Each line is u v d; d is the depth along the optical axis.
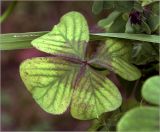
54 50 0.19
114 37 0.20
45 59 0.19
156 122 0.12
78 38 0.19
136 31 0.21
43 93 0.18
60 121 0.96
